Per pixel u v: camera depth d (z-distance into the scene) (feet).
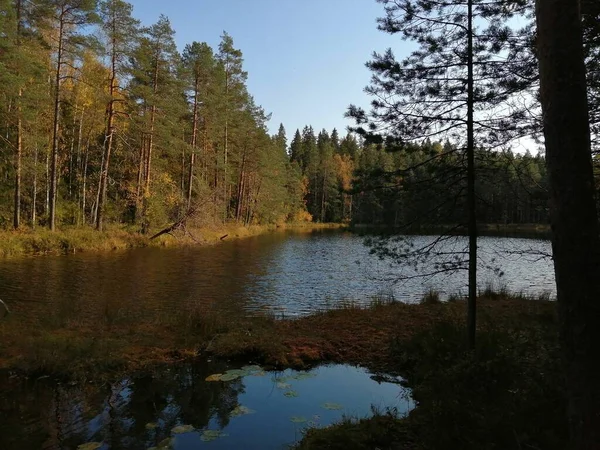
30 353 21.58
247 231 141.59
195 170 120.26
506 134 20.65
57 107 76.18
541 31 9.07
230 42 129.29
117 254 72.02
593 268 8.47
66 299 37.70
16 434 15.05
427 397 15.98
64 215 90.27
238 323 29.14
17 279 46.75
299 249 96.43
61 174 99.25
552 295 45.39
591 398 8.38
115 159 113.70
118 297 40.04
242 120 136.98
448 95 21.06
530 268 67.87
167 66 94.53
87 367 20.81
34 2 69.82
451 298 36.83
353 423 15.49
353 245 110.11
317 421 16.42
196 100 109.19
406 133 21.89
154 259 68.08
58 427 15.67
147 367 21.72
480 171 21.52
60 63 73.92
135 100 92.73
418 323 28.37
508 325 25.20
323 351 24.12
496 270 26.30
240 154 149.69
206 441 14.83
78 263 60.08
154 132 90.84
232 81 131.23
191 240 98.53
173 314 31.60
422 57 21.61
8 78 60.03
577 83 8.66
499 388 14.73
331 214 262.06
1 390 18.67
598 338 8.41
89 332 26.09
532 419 12.30
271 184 175.83
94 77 90.99
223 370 21.79
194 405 17.79
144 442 14.69
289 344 24.85
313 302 41.14
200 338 25.61
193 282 49.39
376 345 24.86
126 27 81.25
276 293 44.96
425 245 22.70
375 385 20.13
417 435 14.05
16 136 77.10
